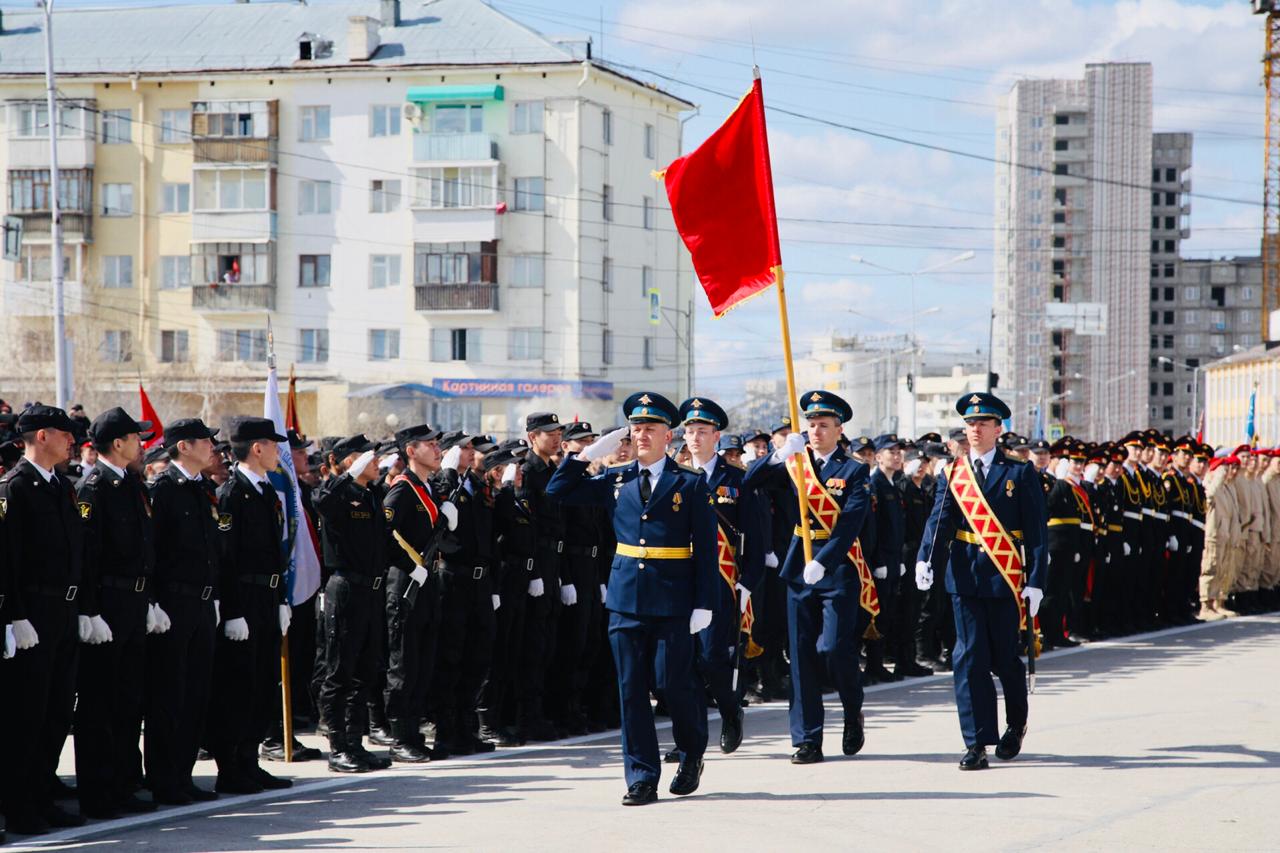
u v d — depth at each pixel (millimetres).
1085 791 9578
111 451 9750
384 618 11508
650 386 62125
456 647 11844
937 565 11289
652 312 61781
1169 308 152500
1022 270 142375
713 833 8523
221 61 58344
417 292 57594
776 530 14359
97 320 57312
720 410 11305
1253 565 24188
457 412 57656
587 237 57188
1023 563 10758
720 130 11633
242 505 10469
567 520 13078
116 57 58875
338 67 57031
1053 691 14664
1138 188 138250
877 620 15656
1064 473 19250
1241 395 74125
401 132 57344
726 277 11695
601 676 13609
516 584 12461
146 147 58438
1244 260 151250
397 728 11438
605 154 58375
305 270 58406
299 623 13297
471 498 11969
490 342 57562
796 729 11078
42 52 59312
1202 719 12539
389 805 9656
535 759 11594
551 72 56156
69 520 9180
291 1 60719
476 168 56781
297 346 58531
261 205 57906
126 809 9641
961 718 10664
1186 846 8008
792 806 9289
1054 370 141500
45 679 9047
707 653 10516
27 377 52250
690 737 9727
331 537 11078
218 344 58531
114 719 9719
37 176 58406
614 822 8898
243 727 10281
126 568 9594
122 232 58844
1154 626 21516
